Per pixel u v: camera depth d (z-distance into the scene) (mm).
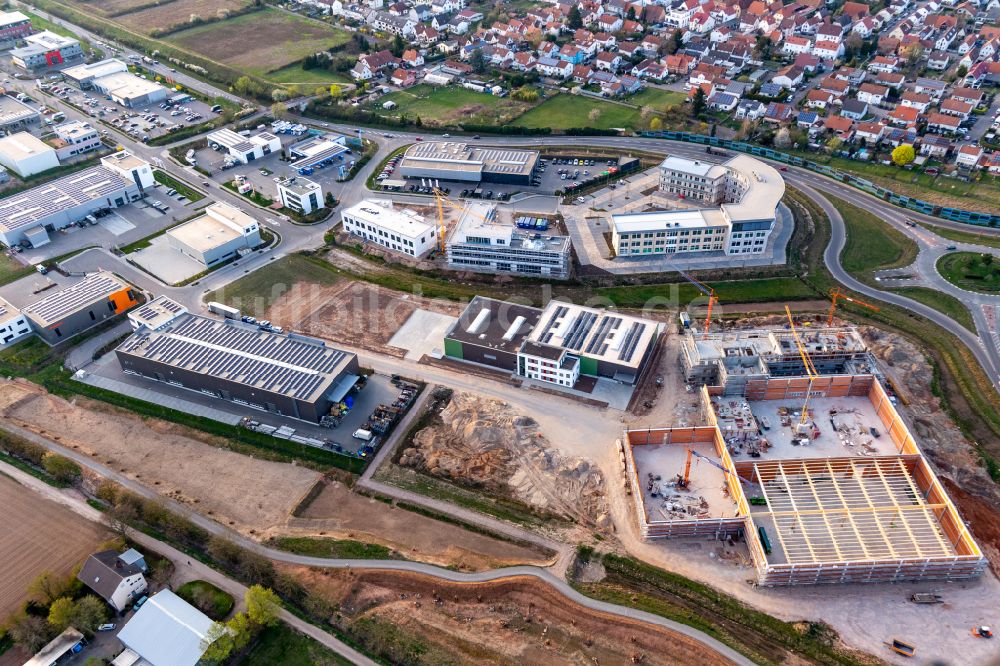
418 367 193500
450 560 144500
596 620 132625
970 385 180875
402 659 127875
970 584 138125
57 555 146625
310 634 132500
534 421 175625
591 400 181750
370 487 161250
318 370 181875
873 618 132625
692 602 135875
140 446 172750
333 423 175875
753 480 157375
